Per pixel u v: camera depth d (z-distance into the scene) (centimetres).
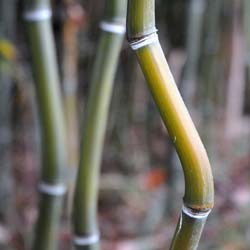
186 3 132
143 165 151
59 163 70
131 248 125
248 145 155
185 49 130
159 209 134
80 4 127
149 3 42
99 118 63
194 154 42
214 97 147
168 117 42
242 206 129
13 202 130
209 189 42
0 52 94
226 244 120
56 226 73
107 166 151
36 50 65
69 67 115
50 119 68
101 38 61
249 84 154
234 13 136
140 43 42
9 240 122
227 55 141
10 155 133
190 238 43
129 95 148
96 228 68
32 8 64
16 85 132
